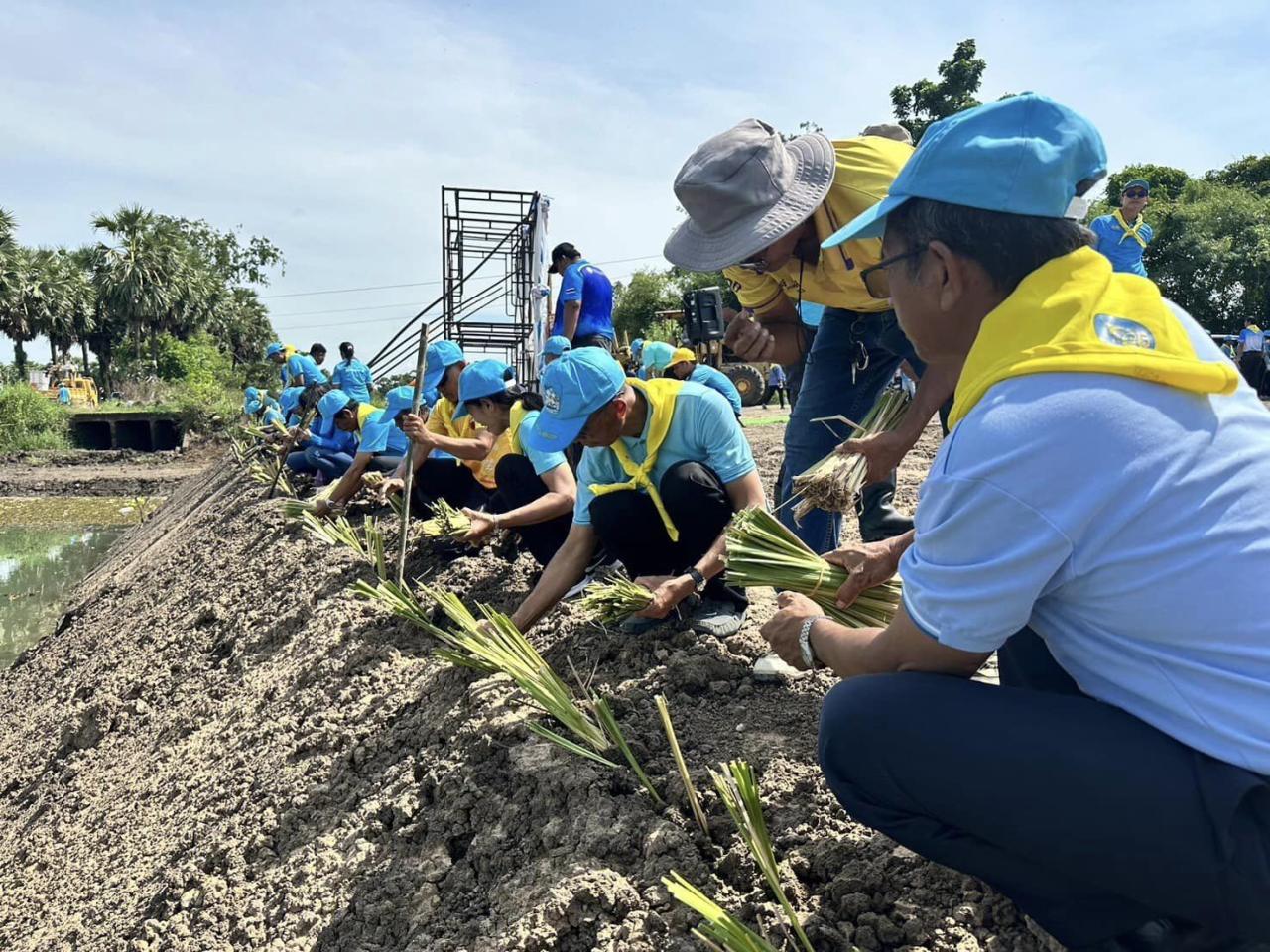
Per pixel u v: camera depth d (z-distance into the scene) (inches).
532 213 453.7
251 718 177.0
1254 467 57.1
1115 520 55.7
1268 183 1306.6
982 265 63.8
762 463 352.8
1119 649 58.7
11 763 249.8
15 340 2132.1
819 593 98.3
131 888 138.1
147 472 1123.3
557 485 176.6
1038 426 56.7
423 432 192.4
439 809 111.3
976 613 60.0
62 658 351.9
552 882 90.4
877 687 67.0
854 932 76.9
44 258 2204.7
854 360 137.7
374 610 191.5
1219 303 1104.2
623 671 128.5
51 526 840.3
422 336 192.9
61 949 132.5
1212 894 56.7
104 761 213.0
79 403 1562.5
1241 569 54.6
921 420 109.9
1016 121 63.6
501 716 120.9
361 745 137.0
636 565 139.7
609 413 127.3
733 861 86.4
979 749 61.8
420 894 100.2
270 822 129.3
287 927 106.1
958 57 1143.6
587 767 104.7
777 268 126.0
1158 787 56.4
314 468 410.9
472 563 203.8
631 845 92.7
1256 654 54.4
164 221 2363.4
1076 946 66.3
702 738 108.0
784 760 99.9
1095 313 59.6
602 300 285.4
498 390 205.6
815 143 116.2
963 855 67.4
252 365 2106.3
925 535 62.9
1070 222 63.2
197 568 336.5
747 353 137.9
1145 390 57.1
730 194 109.9
